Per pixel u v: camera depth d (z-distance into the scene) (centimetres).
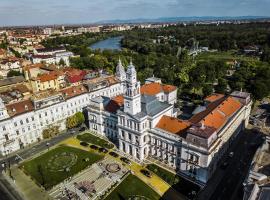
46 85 19875
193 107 16362
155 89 15100
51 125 13838
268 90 17488
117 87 17650
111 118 12606
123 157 11375
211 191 9175
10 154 12125
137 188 9462
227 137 11088
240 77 19325
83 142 12712
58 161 11256
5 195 9319
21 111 12544
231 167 10406
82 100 15388
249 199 5538
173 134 10225
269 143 7750
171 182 9650
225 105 11775
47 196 9225
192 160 9606
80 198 9062
